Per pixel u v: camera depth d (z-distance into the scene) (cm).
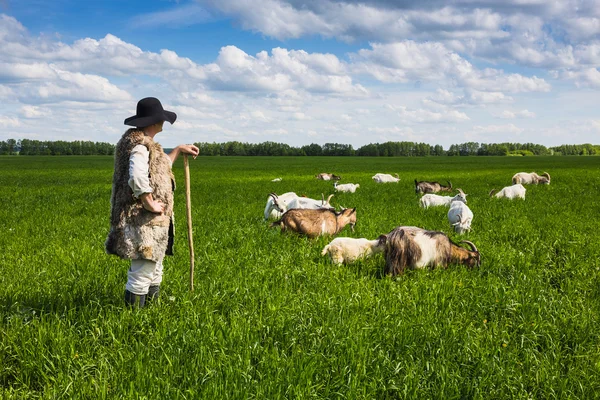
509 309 605
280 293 645
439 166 7294
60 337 479
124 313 535
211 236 1043
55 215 1416
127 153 531
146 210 539
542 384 443
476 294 665
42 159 10412
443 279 720
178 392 395
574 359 496
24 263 784
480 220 1352
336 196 2183
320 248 927
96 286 651
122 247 537
